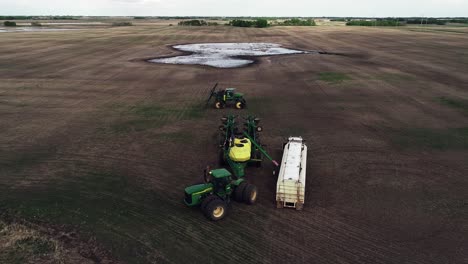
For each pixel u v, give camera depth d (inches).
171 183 582.9
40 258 403.2
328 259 404.5
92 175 611.5
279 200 499.8
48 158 682.8
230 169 625.9
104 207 511.5
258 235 446.3
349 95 1166.3
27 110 1005.2
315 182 582.9
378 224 470.9
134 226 466.0
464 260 405.4
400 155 691.4
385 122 887.1
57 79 1448.1
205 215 477.7
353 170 625.9
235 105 1013.8
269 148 724.7
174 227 463.5
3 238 437.4
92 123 888.3
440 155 692.7
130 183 583.5
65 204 519.2
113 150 719.1
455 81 1365.7
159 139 778.2
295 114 958.4
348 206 513.0
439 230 459.8
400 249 422.9
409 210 504.1
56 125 873.5
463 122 885.2
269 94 1190.3
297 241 435.2
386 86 1291.8
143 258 405.4
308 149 717.9
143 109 1013.2
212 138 781.9
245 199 510.6
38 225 466.3
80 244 429.1
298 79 1437.0
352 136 792.3
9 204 517.7
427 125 863.7
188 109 1013.2
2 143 757.3
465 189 564.1
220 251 416.8
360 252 416.8
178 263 397.1
